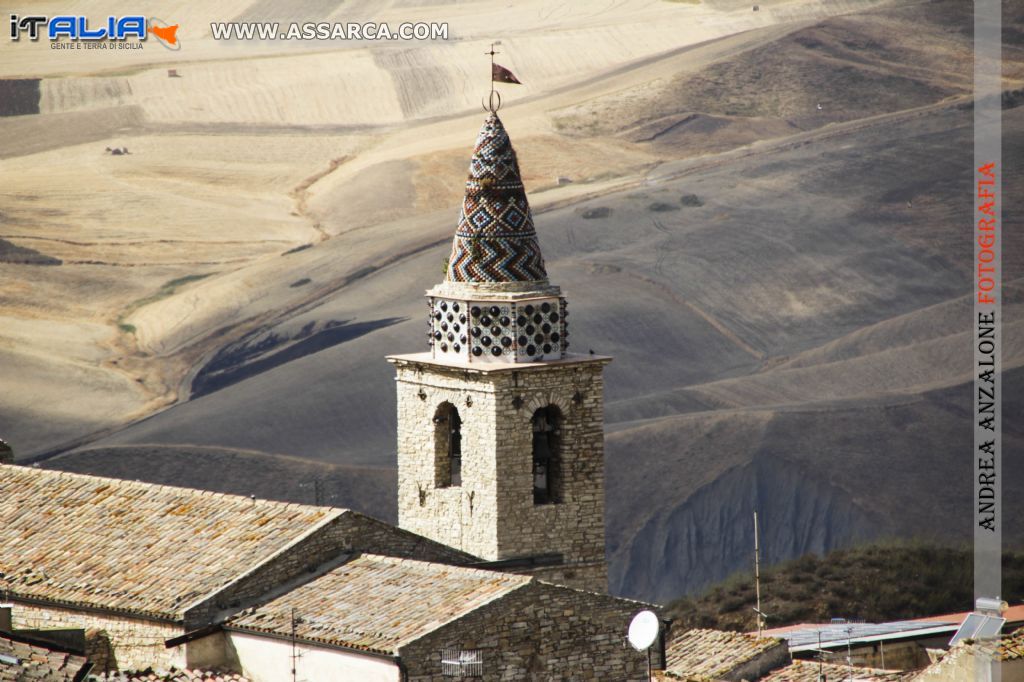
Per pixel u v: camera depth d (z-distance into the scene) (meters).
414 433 194.38
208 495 182.38
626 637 158.62
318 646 153.25
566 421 188.50
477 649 150.25
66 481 194.00
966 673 178.25
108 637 166.88
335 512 171.38
